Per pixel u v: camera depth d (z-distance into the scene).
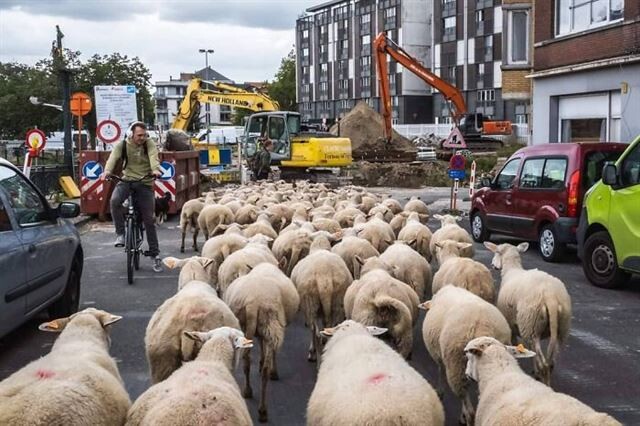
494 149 51.19
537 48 23.73
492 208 16.38
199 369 4.69
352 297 7.43
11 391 4.25
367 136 50.41
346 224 13.52
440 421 4.54
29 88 44.06
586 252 11.98
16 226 7.93
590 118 21.39
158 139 33.78
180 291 6.72
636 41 18.89
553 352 6.90
